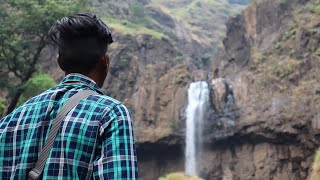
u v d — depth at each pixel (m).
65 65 2.37
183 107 56.50
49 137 2.10
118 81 57.88
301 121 46.75
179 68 58.75
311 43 49.91
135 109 56.44
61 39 2.35
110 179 1.99
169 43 64.62
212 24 114.62
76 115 2.13
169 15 100.38
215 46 105.25
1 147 2.20
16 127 2.21
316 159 21.77
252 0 61.88
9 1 24.83
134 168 2.05
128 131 2.11
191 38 101.44
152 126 55.75
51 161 2.06
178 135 55.34
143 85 57.44
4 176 2.16
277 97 49.19
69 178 2.04
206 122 54.41
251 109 50.72
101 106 2.15
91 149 2.08
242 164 51.19
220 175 53.34
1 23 24.56
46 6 24.02
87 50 2.34
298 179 47.50
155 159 57.22
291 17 54.41
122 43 60.59
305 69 49.06
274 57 52.69
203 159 54.47
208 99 54.97
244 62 56.66
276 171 48.53
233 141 52.56
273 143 49.31
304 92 47.72
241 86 53.34
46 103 2.22
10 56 25.11
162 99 56.84
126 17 83.88
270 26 56.34
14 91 25.06
